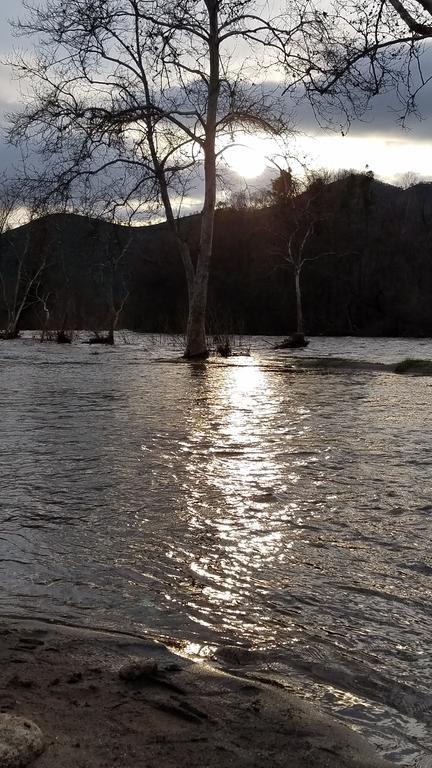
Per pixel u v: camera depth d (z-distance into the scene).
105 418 11.70
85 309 70.94
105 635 3.91
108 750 2.73
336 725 3.03
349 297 71.62
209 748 2.79
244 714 3.08
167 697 3.21
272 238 64.19
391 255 72.75
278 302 73.19
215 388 16.81
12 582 4.69
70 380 19.05
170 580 4.75
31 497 6.75
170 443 9.46
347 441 9.59
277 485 7.22
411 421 11.35
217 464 8.17
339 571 4.92
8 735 2.66
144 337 52.91
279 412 12.46
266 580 4.75
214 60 24.83
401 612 4.29
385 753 2.87
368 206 76.88
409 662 3.69
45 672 3.41
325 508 6.41
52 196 25.25
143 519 6.07
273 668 3.60
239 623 4.12
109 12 24.33
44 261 52.09
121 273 47.78
